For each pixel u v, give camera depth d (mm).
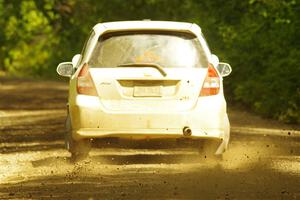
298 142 27844
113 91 21828
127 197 17109
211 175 20141
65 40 96500
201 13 46219
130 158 23359
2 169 22141
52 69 98562
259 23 42000
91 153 24453
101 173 20594
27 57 102250
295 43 39562
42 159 24078
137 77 21797
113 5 79312
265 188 18203
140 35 22250
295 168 21391
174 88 21859
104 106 21828
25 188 18734
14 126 35594
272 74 37656
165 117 21672
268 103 37500
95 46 22141
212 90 22000
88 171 20953
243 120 36188
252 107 40688
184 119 21688
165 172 20625
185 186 18469
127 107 21766
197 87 21875
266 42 40438
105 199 16938
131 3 78062
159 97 21781
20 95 59438
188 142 22312
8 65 103688
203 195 17297
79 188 18453
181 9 69562
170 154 24234
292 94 36781
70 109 22188
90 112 21781
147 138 21797
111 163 22453
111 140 22125
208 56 22188
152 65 21875
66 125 22797
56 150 26297
